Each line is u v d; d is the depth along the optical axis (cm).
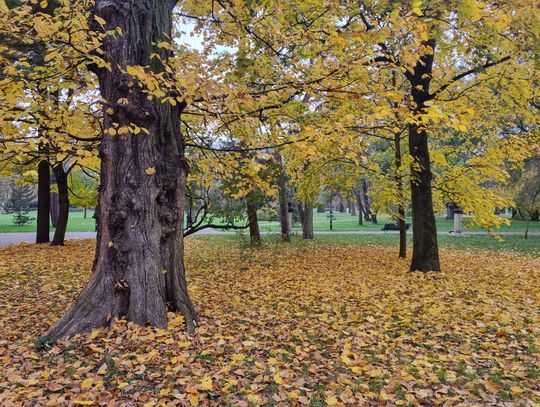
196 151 810
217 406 296
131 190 439
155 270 446
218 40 577
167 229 465
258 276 971
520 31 526
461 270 1055
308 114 666
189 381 330
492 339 472
